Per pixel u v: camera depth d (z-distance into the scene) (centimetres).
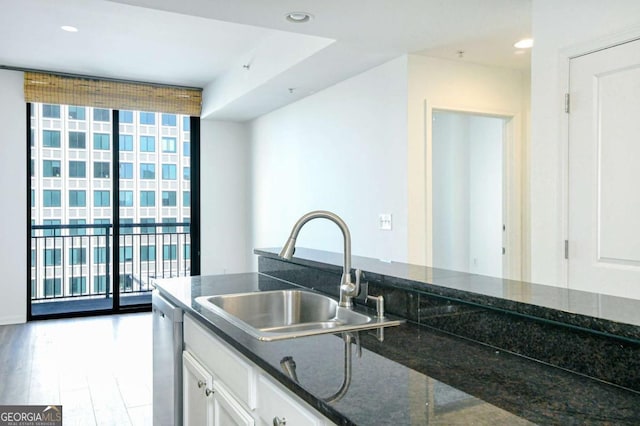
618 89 229
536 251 267
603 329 106
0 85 514
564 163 253
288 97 502
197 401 187
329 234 463
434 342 142
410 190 361
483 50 352
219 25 390
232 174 659
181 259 638
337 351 133
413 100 362
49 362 395
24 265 530
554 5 256
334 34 317
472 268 564
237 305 218
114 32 405
